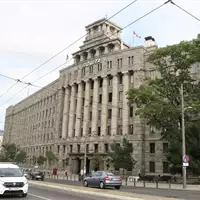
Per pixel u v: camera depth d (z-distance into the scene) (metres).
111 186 26.44
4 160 91.50
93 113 69.06
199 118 43.94
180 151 39.94
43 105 97.94
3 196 16.16
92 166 63.47
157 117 41.81
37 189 22.58
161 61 47.44
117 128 62.78
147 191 24.27
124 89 62.81
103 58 69.50
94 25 77.75
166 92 44.53
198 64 52.72
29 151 102.06
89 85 72.50
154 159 55.50
